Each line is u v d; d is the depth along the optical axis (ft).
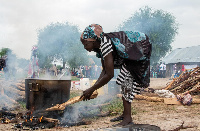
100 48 9.38
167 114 13.75
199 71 29.04
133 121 11.16
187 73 29.78
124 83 10.00
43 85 11.91
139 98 22.63
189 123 10.71
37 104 12.04
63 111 12.87
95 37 9.37
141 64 9.93
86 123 11.44
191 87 27.84
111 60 9.05
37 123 11.24
